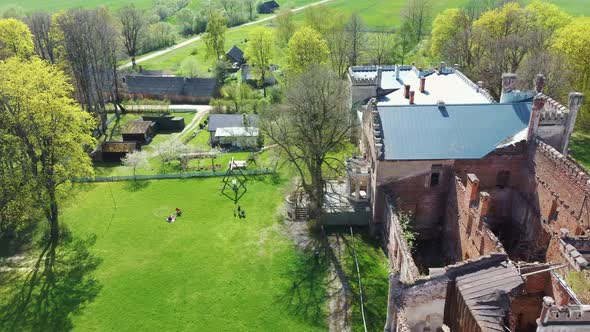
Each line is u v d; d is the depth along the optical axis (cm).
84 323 4772
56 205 6278
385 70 8294
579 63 7900
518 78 7888
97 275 5469
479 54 9844
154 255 5788
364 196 6369
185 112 11525
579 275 3550
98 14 10944
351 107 7475
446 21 11538
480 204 4425
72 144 6153
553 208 4784
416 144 5447
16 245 6097
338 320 4725
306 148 6009
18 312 4956
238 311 4872
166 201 7025
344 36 11719
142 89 12394
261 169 7856
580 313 2827
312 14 13125
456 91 7025
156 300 5053
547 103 5750
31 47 9556
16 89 5716
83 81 9794
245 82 13100
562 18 10119
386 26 17025
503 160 5344
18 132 5869
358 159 6250
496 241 4112
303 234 6084
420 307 3844
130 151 8681
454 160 5347
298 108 5975
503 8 10725
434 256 5519
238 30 19900
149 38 17762
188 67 13850
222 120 9644
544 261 4628
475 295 3541
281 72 13450
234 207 6788
